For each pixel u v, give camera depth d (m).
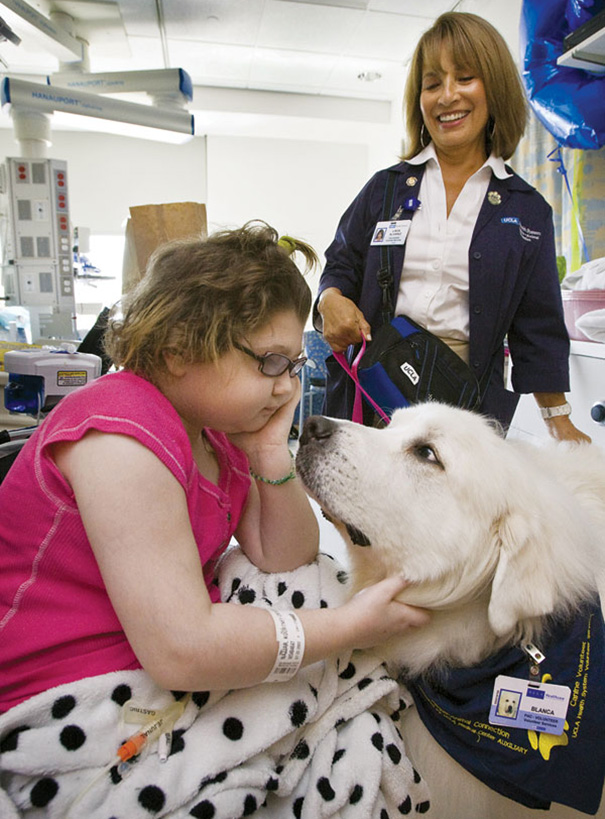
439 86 1.61
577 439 1.65
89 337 2.12
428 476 0.97
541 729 0.84
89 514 0.67
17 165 2.82
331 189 7.20
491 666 0.87
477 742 0.86
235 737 0.75
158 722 0.74
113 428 0.68
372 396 1.59
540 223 1.66
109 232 6.96
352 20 4.50
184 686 0.67
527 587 0.86
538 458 1.29
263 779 0.73
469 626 0.94
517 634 0.91
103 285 7.04
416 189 1.73
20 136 3.06
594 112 2.24
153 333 0.75
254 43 4.91
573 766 0.82
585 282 2.08
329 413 1.87
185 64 5.37
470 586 0.93
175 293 0.75
